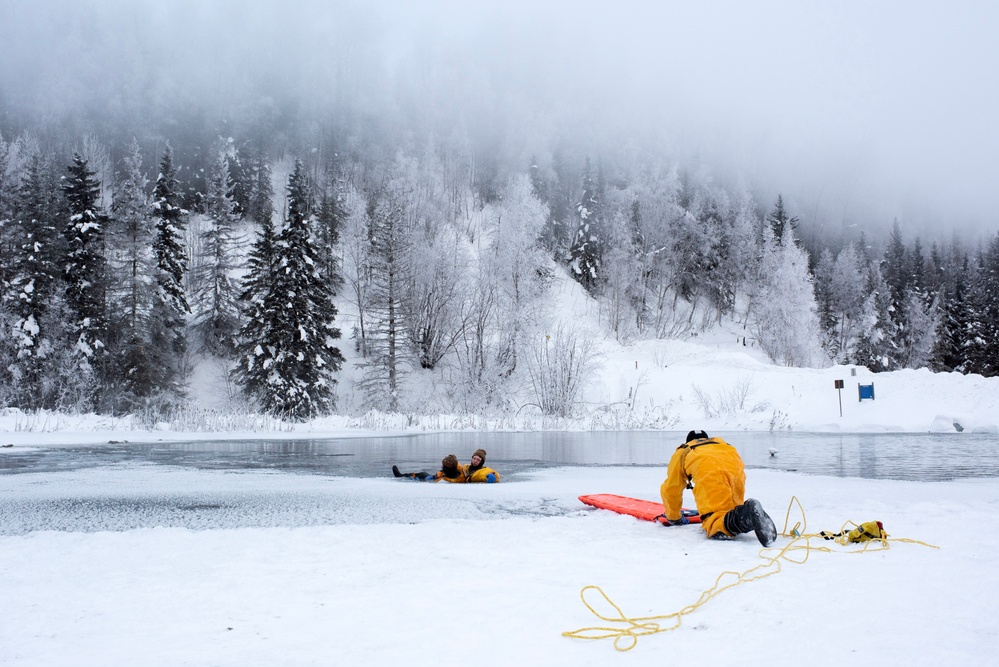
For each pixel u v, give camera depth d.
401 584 3.00
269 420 24.59
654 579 3.07
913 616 2.37
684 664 1.92
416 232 46.00
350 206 59.50
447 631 2.29
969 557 3.53
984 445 15.59
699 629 2.28
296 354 34.34
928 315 69.06
